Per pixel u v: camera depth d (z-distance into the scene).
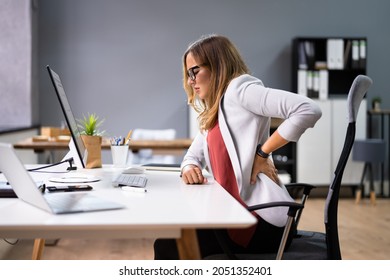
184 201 1.46
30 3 6.09
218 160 1.95
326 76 6.54
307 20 6.86
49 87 6.62
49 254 3.56
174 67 6.75
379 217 5.17
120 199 1.50
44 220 1.19
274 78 6.85
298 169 6.54
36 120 6.49
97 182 1.91
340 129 6.56
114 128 6.70
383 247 3.85
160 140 4.84
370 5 6.93
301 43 6.57
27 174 1.26
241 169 1.87
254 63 6.83
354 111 1.66
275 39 6.84
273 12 6.82
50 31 6.59
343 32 6.91
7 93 6.13
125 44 6.68
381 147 6.07
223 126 1.92
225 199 1.50
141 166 2.59
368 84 1.72
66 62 6.62
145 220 1.18
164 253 1.88
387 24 6.96
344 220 4.99
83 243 3.93
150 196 1.56
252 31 6.81
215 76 1.99
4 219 1.20
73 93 6.63
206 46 2.00
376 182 6.92
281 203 1.61
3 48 6.10
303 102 1.77
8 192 1.55
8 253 3.50
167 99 6.75
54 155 4.90
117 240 4.04
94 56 6.65
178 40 6.74
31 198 1.37
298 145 6.52
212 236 1.79
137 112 6.73
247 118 1.90
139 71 6.71
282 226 1.79
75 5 6.60
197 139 2.34
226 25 6.78
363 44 6.59
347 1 6.89
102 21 6.64
